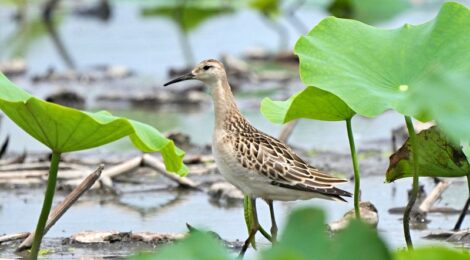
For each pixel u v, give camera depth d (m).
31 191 15.11
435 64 11.13
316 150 17.14
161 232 12.84
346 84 10.97
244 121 12.30
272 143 12.02
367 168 16.02
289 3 30.03
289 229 6.99
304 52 11.35
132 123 10.59
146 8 31.97
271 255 6.90
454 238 12.34
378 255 6.82
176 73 23.08
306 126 19.11
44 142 10.60
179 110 20.69
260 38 26.98
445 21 11.38
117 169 15.35
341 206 14.01
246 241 11.75
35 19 30.20
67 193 14.98
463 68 10.95
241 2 32.03
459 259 7.39
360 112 10.62
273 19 28.41
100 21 29.97
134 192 15.04
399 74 11.17
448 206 13.94
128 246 12.34
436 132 11.55
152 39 27.17
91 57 25.22
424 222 13.31
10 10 31.45
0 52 25.92
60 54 25.69
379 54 11.35
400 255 7.79
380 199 14.38
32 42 27.14
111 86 22.55
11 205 14.38
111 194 14.91
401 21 27.42
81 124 10.23
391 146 17.34
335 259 6.86
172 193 15.03
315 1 30.25
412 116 10.62
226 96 12.29
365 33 11.56
